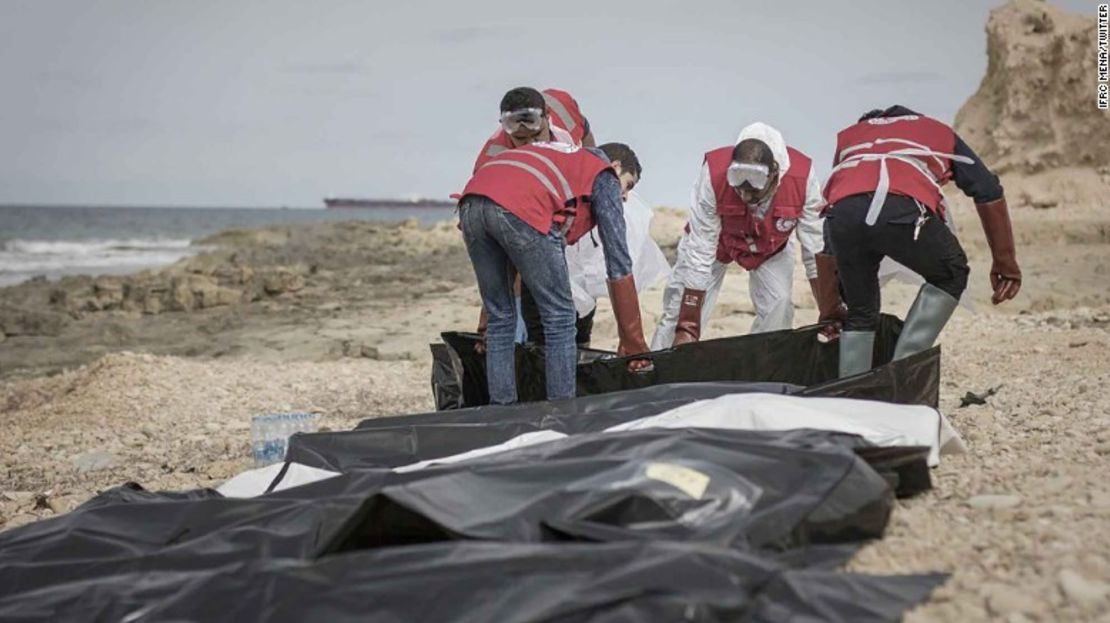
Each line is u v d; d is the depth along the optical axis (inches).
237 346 625.3
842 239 248.2
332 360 550.3
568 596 131.3
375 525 158.4
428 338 594.2
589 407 234.8
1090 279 663.1
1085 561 146.9
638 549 138.5
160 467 306.3
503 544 145.1
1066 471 195.0
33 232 3161.9
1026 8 1074.1
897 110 257.6
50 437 366.0
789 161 296.8
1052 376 325.7
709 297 324.8
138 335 719.1
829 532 156.7
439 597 136.9
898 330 269.4
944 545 159.3
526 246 251.0
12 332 757.3
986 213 254.2
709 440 172.1
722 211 300.4
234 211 7194.9
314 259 1259.2
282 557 162.2
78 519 183.5
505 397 265.1
